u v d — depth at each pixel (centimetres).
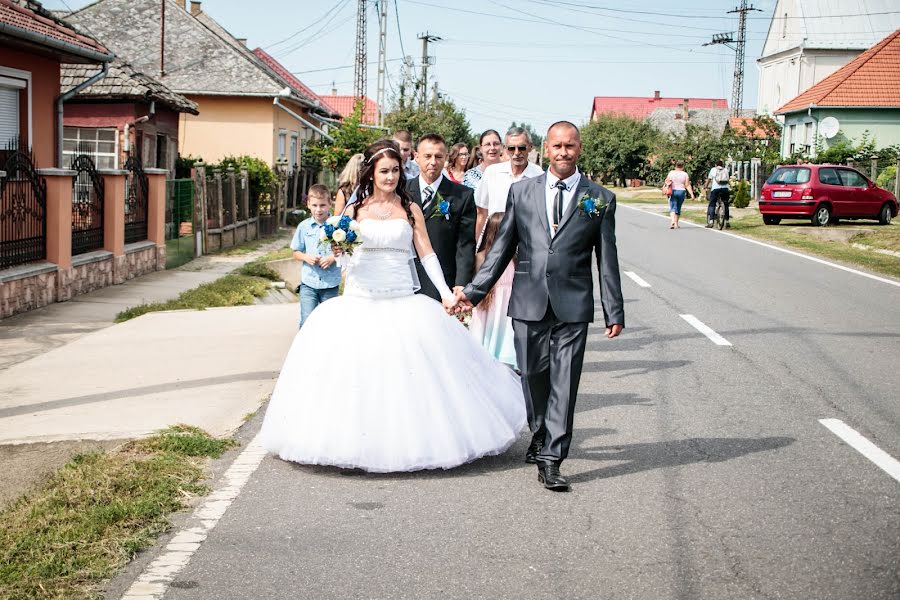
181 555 446
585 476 576
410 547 459
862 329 1112
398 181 609
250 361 895
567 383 559
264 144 3516
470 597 403
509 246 589
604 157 7969
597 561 443
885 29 5700
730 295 1404
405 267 607
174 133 2705
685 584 416
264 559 443
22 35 1492
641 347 1009
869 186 2814
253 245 2312
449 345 595
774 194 2802
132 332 1054
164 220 1728
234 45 4316
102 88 2330
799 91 5712
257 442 641
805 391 802
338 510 511
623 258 1920
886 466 592
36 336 1037
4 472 565
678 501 528
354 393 571
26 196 1215
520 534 477
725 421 706
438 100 7119
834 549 456
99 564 428
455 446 570
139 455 589
